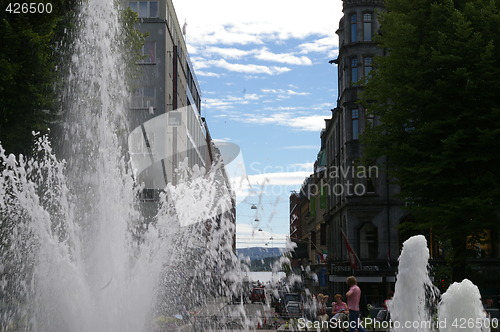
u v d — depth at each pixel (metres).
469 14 24.20
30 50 20.64
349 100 52.34
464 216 23.23
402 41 25.41
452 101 24.11
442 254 44.59
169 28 56.97
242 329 16.95
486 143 23.27
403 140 25.61
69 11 22.61
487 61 23.14
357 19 52.97
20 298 12.91
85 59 21.86
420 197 25.73
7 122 20.38
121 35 28.61
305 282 62.97
